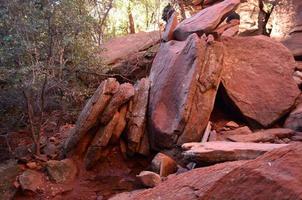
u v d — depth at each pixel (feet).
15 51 17.25
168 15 29.04
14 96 19.75
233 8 21.16
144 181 14.90
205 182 7.98
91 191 16.22
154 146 17.71
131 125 18.07
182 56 18.65
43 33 18.24
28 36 17.93
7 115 20.79
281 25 27.20
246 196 4.41
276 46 20.35
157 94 18.54
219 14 20.57
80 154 17.70
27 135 20.61
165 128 17.22
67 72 20.56
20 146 19.38
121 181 16.60
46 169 16.81
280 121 18.72
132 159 18.11
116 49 27.73
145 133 18.26
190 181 8.43
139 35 29.30
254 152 13.57
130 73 25.90
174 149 16.88
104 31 30.14
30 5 17.84
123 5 33.12
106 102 17.42
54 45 18.47
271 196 4.11
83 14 20.11
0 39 18.13
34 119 20.49
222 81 18.80
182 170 15.03
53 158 18.04
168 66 19.25
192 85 17.19
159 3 33.32
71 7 18.84
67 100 21.21
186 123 16.87
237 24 23.44
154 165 16.06
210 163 13.94
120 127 17.81
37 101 19.47
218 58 17.78
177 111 17.42
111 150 18.11
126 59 26.32
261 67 19.56
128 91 18.15
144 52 26.68
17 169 16.81
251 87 18.93
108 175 17.10
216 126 18.54
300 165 4.25
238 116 19.04
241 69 19.34
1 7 18.20
